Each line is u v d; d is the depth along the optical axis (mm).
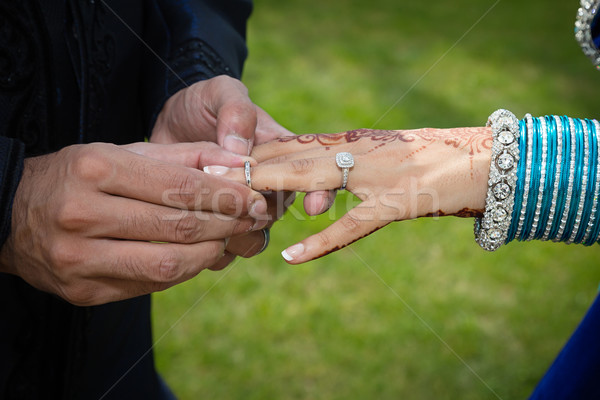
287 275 927
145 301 506
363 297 897
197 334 829
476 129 465
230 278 916
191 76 484
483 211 457
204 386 760
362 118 1323
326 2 2031
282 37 1729
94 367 470
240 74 533
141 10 477
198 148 461
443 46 1773
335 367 793
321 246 454
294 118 1298
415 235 1021
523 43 1831
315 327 846
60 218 380
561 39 1886
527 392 768
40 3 414
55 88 427
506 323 865
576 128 437
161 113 488
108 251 387
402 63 1635
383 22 1912
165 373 773
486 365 801
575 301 905
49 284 398
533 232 450
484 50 1761
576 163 433
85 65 431
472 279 938
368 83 1502
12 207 385
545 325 864
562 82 1605
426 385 774
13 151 384
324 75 1522
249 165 461
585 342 429
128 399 501
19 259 394
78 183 384
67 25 424
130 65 467
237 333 834
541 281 939
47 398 461
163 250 394
